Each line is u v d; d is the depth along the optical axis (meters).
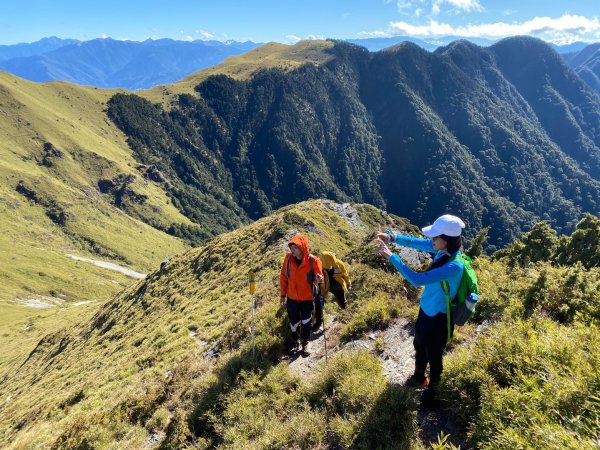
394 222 60.81
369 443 5.36
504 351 5.67
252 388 8.06
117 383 16.61
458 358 5.98
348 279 10.55
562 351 5.21
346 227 47.16
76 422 11.24
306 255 8.55
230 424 7.42
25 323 83.44
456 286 4.86
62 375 28.25
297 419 6.48
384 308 9.22
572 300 7.17
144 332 26.41
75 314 71.94
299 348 9.44
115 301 44.78
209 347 14.21
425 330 5.20
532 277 8.80
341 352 8.14
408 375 6.73
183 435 7.91
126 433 9.85
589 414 4.06
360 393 6.19
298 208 47.53
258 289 16.88
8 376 46.97
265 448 6.23
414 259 12.70
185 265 42.50
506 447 4.09
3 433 20.42
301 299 8.66
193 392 9.35
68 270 176.12
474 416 5.00
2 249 172.88
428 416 5.55
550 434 3.81
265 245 36.12
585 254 18.89
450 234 4.80
